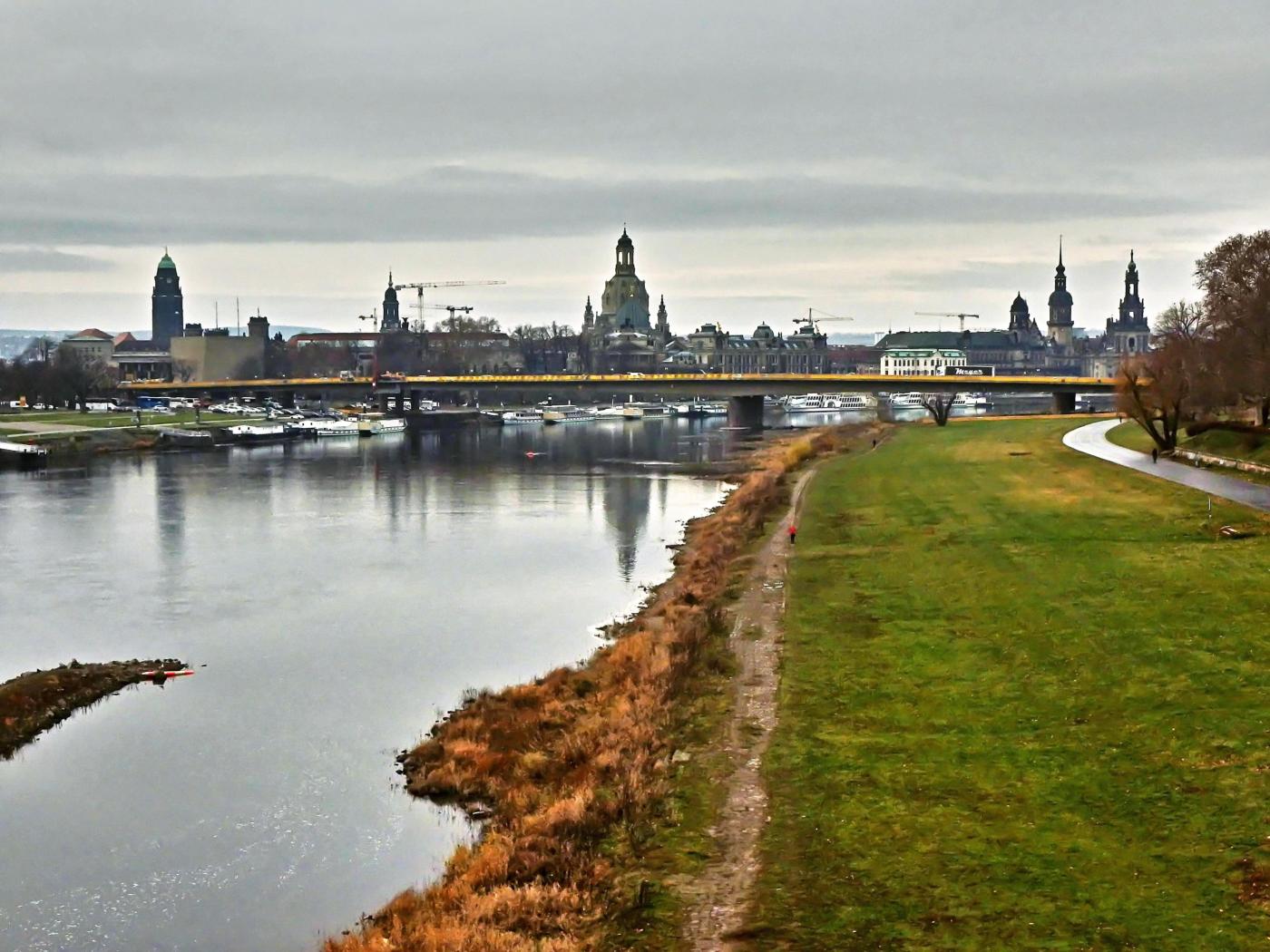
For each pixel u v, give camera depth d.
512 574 103.88
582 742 55.06
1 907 45.12
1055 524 96.50
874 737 51.28
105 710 66.81
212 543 123.06
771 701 57.34
